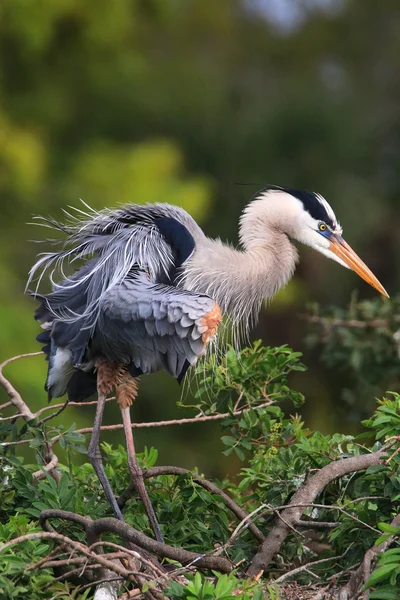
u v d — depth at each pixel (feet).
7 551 21.59
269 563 24.07
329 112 85.35
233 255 33.30
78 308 29.78
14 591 20.20
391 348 40.86
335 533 23.59
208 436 67.97
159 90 84.79
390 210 84.64
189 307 27.17
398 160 87.20
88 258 34.96
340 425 72.28
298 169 83.97
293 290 74.84
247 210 35.50
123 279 29.17
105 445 29.91
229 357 29.55
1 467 25.73
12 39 74.02
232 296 33.37
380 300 41.27
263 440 28.94
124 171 72.08
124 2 77.25
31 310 62.18
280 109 85.51
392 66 94.07
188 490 26.14
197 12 94.73
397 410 24.71
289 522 23.88
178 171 76.23
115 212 31.78
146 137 83.25
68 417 58.03
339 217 81.66
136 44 88.48
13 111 76.38
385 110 90.17
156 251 30.55
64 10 73.61
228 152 83.97
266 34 97.40
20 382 57.67
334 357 42.19
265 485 27.02
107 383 29.12
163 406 67.51
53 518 23.98
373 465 23.52
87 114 82.07
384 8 98.37
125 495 27.12
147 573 23.13
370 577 20.45
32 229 68.69
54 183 73.05
